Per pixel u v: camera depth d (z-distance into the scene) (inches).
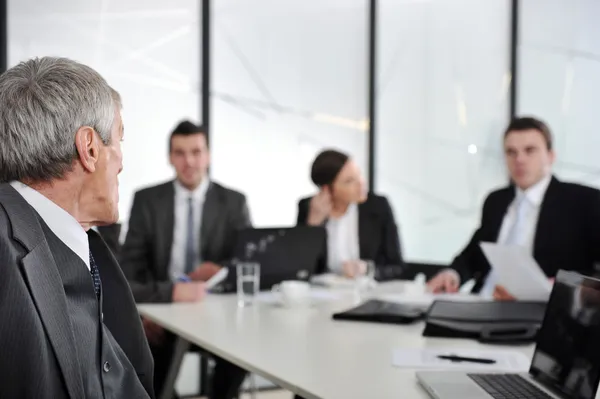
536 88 201.0
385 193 201.3
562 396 55.6
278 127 190.5
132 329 59.9
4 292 40.4
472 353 72.3
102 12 172.4
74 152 47.8
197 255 138.0
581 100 198.1
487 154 203.3
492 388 57.9
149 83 177.0
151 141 177.2
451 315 85.9
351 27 198.4
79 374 43.1
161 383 113.4
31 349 40.4
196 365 178.2
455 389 57.2
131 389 52.3
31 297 41.7
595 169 198.2
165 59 178.4
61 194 48.4
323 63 195.6
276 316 96.8
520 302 92.6
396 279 141.4
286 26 191.2
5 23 162.7
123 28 174.4
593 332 54.0
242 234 121.2
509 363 68.4
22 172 47.3
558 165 198.4
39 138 46.7
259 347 77.0
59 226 47.4
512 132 128.1
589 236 121.2
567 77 198.8
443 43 203.6
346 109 198.2
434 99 203.6
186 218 139.0
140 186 175.8
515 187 133.6
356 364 68.8
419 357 70.7
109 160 49.8
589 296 56.3
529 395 56.4
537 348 63.1
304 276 122.3
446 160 203.5
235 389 124.6
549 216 123.5
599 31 196.9
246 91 186.9
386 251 146.3
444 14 203.3
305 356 72.5
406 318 90.2
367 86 199.9
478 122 203.3
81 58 170.9
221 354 76.4
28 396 40.3
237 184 186.1
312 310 102.0
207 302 109.7
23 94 46.7
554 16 199.3
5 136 46.8
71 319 45.8
